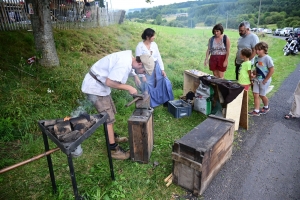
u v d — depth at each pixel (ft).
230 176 9.00
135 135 9.08
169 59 27.43
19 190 8.21
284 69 26.81
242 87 11.48
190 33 51.60
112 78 8.10
